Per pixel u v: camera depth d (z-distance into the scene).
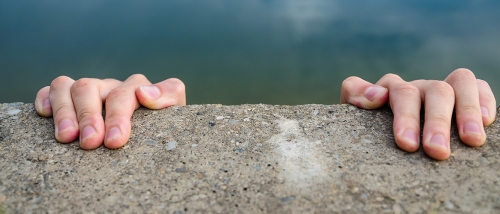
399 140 0.29
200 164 0.29
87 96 0.31
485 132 0.30
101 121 0.30
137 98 0.34
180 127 0.33
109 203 0.26
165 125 0.33
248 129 0.33
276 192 0.27
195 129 0.32
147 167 0.29
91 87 0.32
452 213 0.25
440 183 0.27
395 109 0.31
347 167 0.28
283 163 0.29
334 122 0.33
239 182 0.27
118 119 0.30
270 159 0.29
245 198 0.26
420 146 0.29
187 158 0.29
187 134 0.32
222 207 0.26
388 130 0.32
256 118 0.34
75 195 0.26
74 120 0.31
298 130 0.32
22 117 0.34
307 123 0.33
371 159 0.29
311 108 0.35
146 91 0.34
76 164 0.29
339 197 0.26
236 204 0.26
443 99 0.30
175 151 0.30
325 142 0.31
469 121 0.29
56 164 0.29
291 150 0.30
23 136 0.31
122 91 0.33
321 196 0.26
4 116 0.34
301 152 0.30
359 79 0.36
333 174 0.28
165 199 0.26
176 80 0.36
